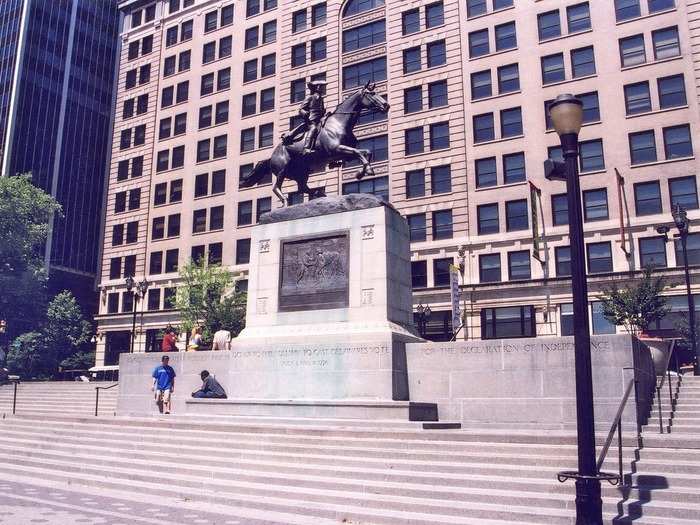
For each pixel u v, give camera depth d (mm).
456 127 46656
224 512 9281
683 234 27219
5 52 89188
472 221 44938
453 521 8227
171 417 16859
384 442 11523
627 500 8484
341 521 8727
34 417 18656
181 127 62438
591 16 43656
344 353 15422
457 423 13922
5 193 50906
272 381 16250
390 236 16359
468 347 14898
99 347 61750
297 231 17328
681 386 16406
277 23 58125
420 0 50094
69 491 11172
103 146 95250
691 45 40312
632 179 40562
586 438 7660
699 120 39312
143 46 67750
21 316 56656
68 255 87125
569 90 43500
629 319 33312
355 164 50844
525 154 44188
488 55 46625
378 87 50812
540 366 14133
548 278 41312
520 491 9047
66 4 94500
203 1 63594
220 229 57062
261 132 56750
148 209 62438
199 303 46000
